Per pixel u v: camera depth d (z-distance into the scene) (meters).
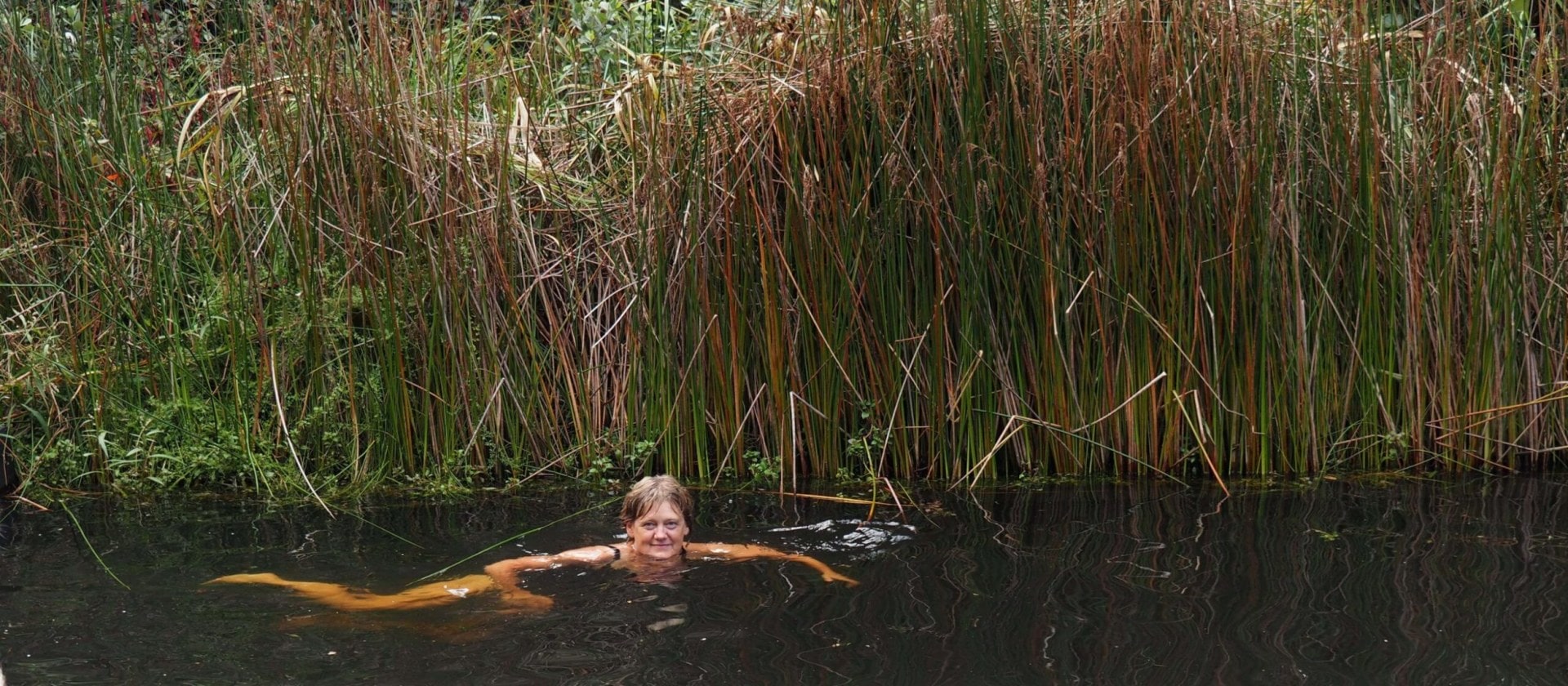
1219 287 5.12
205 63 5.82
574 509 4.73
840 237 5.15
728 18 5.63
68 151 5.47
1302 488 4.93
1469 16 5.23
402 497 4.96
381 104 5.14
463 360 5.23
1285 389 5.21
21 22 5.62
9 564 3.94
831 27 5.15
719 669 2.97
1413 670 2.96
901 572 3.79
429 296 5.25
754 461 5.29
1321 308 5.19
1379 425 5.34
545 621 3.31
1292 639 3.17
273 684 2.88
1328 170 5.15
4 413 5.25
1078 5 5.17
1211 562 3.89
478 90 5.95
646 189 5.32
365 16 5.32
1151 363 5.16
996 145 5.09
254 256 5.20
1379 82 5.22
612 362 5.42
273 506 4.81
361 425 5.27
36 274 5.40
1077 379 5.25
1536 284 5.36
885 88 5.11
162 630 3.25
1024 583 3.66
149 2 5.79
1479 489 4.90
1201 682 2.88
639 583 3.66
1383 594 3.54
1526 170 5.24
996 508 4.67
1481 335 5.27
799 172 5.14
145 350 5.35
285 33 5.29
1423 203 5.21
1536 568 3.77
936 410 5.22
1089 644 3.13
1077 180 5.04
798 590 3.60
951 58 5.06
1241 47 5.01
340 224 5.21
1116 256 5.10
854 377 5.25
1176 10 4.99
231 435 5.17
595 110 5.88
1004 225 5.13
